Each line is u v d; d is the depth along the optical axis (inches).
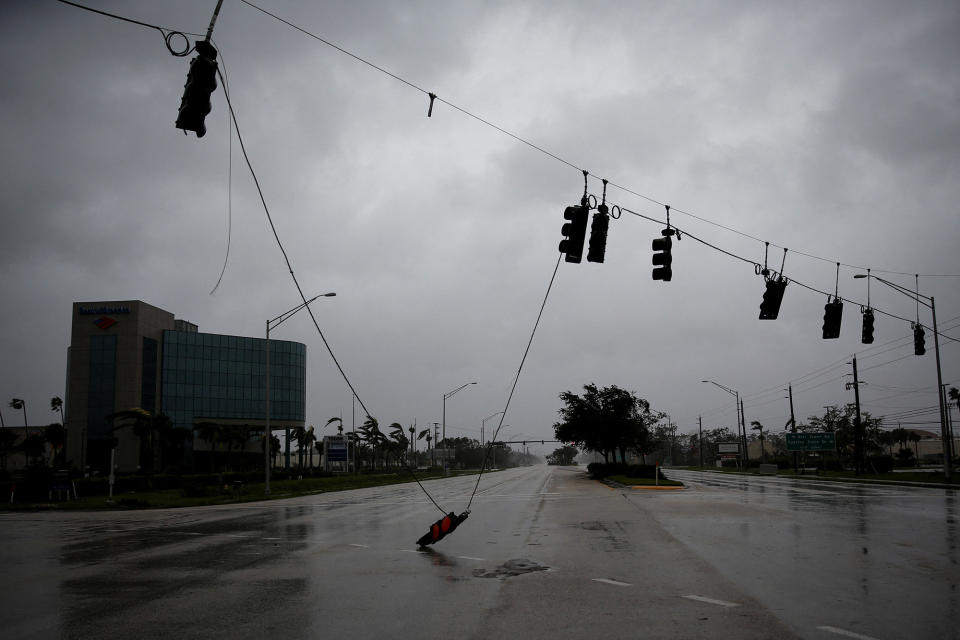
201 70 370.9
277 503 1312.7
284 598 363.6
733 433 7155.5
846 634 280.5
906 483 1685.5
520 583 398.9
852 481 1953.7
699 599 348.2
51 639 287.7
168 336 3860.7
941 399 1590.8
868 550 512.4
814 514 824.3
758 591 365.4
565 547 551.8
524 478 2664.9
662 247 682.8
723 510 897.5
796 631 285.4
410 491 1717.5
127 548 586.2
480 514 891.4
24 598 369.7
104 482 1707.7
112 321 3631.9
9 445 3582.7
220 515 995.3
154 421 3117.6
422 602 350.3
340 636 287.4
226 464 3804.1
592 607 334.0
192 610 337.4
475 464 7071.9
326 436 3137.3
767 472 2972.4
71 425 3580.2
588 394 2480.3
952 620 301.9
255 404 4099.4
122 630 301.1
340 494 1654.8
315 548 568.1
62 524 868.6
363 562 486.6
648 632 287.3
